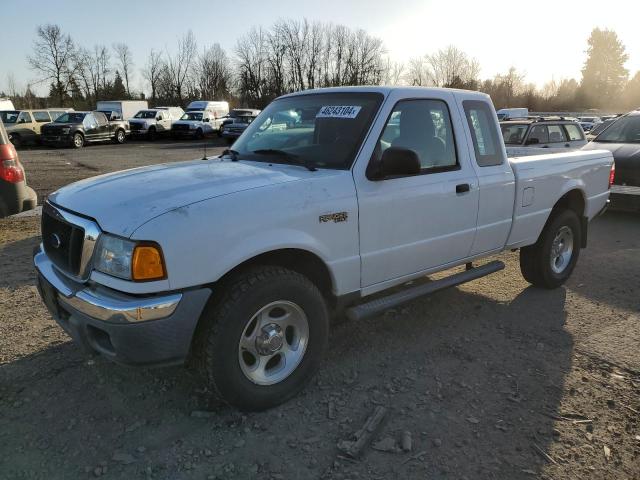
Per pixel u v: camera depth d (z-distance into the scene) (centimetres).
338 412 314
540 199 481
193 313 271
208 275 274
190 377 348
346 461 271
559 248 532
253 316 293
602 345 406
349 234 333
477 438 291
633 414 316
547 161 491
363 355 386
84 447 279
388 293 441
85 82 6812
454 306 483
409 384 346
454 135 406
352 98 379
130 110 3897
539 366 372
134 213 271
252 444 283
